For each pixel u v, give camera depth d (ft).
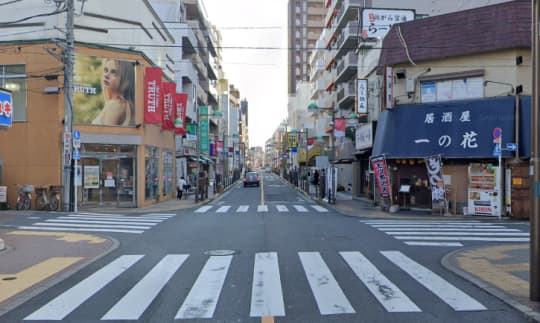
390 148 73.61
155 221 60.64
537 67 21.76
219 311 21.52
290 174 215.92
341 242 42.14
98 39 80.02
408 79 73.36
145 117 83.10
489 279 26.96
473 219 63.21
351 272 29.60
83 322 20.20
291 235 46.70
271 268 30.86
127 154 82.02
